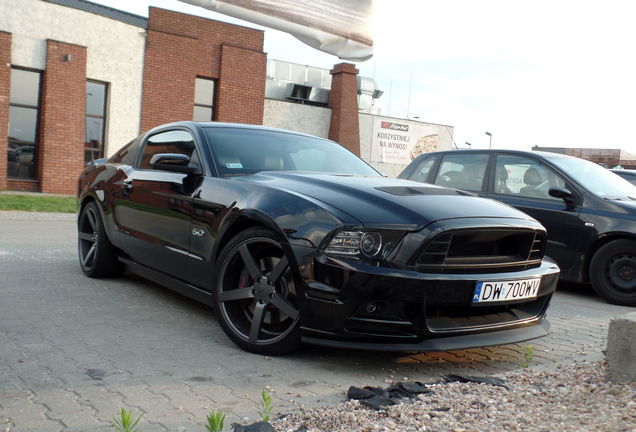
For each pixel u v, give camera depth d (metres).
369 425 2.25
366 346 3.06
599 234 5.88
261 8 3.21
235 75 19.66
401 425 2.25
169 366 3.12
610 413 2.30
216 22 19.16
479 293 3.20
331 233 3.09
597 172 6.64
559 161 6.53
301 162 4.40
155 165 4.00
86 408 2.50
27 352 3.22
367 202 3.27
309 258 3.12
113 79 17.11
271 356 3.38
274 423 2.30
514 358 3.65
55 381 2.81
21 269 5.61
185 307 4.47
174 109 18.38
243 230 3.53
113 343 3.48
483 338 3.25
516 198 6.54
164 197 4.27
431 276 3.06
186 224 4.01
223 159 4.13
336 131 23.12
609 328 2.77
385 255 3.07
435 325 3.15
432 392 2.70
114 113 17.23
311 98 23.80
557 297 6.14
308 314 3.14
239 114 19.94
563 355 3.75
